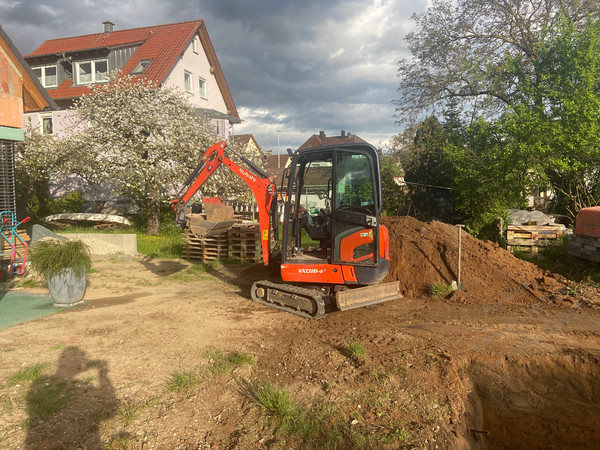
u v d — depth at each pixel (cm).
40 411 359
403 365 453
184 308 694
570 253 1054
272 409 372
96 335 545
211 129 1859
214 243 1144
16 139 905
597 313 665
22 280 840
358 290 673
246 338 550
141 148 1595
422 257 855
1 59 873
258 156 2073
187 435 339
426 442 337
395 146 2142
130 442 324
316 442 332
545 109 1289
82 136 1600
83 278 704
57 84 2395
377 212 670
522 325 604
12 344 504
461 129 1709
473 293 764
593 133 1170
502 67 1653
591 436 429
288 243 734
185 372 444
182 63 2302
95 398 386
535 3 1795
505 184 1372
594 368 479
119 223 1834
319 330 584
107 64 2353
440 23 1953
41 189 2056
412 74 2033
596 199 1373
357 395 399
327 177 729
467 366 474
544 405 449
